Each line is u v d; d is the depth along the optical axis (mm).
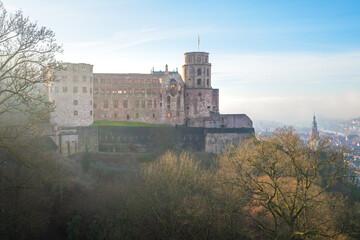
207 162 83938
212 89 121562
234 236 38594
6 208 36375
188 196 46094
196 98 115688
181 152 84750
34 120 32312
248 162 38031
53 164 51188
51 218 48344
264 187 39438
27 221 36281
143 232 43281
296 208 35219
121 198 51438
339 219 33531
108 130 94125
